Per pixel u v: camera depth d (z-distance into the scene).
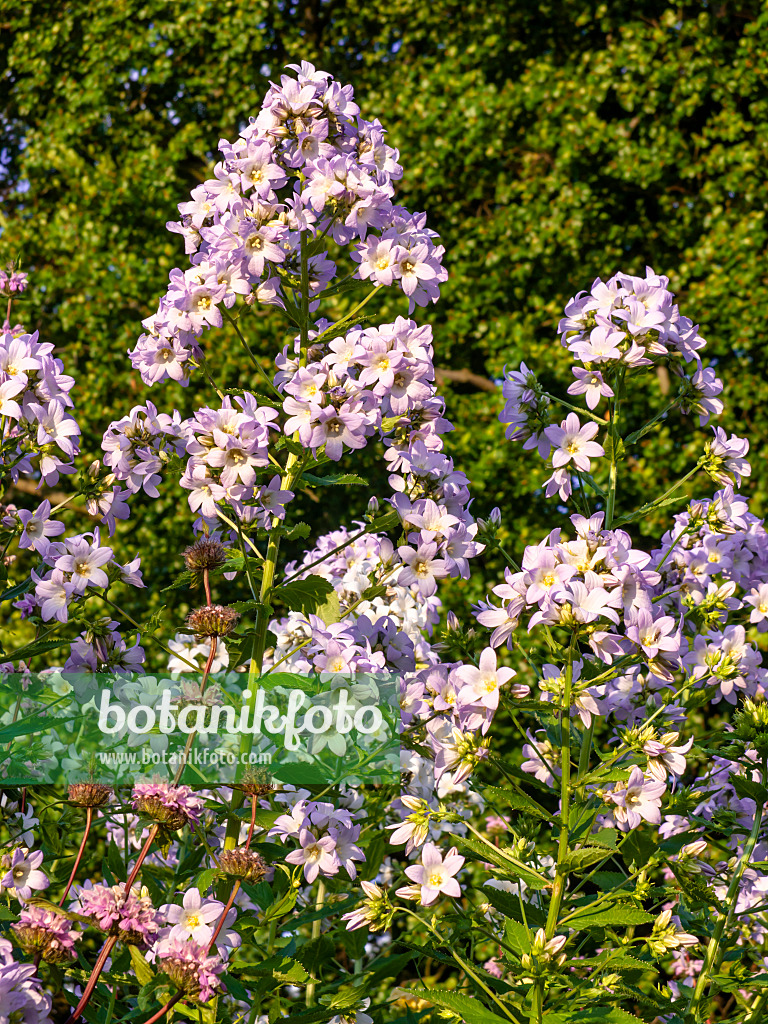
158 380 2.91
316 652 2.77
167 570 7.41
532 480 7.15
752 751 2.73
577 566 2.20
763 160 7.52
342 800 2.74
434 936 2.45
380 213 2.85
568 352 7.37
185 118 8.61
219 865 2.19
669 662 2.19
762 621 3.06
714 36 7.63
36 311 8.41
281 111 2.80
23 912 1.85
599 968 2.15
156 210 8.19
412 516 2.65
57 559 2.74
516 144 8.06
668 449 7.17
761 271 7.25
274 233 2.74
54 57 8.82
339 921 2.99
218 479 2.56
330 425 2.55
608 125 7.70
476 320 7.99
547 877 2.54
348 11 8.52
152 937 2.01
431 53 8.38
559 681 2.27
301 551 7.75
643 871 2.29
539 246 7.62
